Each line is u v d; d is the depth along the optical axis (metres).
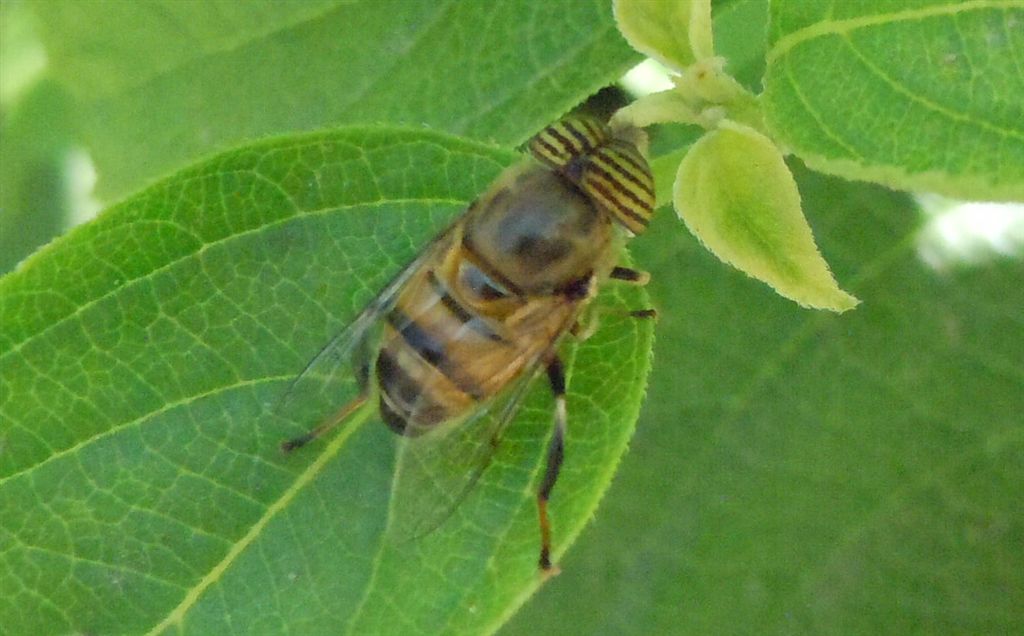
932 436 0.08
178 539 0.07
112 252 0.07
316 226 0.07
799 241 0.07
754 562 0.08
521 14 0.08
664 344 0.09
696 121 0.07
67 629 0.07
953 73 0.07
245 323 0.07
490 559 0.07
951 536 0.08
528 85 0.08
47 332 0.07
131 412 0.07
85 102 0.09
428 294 0.08
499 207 0.08
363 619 0.07
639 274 0.08
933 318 0.09
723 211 0.07
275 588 0.07
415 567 0.07
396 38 0.08
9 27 0.11
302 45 0.08
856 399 0.09
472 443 0.07
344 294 0.07
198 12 0.09
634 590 0.08
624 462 0.09
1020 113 0.07
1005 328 0.09
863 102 0.07
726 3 0.08
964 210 0.09
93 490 0.07
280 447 0.07
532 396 0.07
